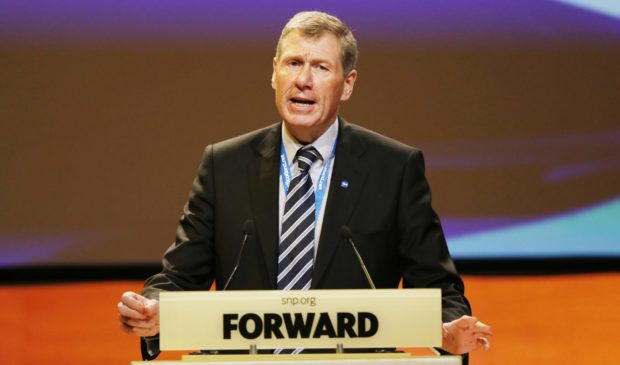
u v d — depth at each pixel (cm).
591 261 1543
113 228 1512
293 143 726
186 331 547
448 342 586
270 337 547
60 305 1454
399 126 1507
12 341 1325
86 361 1271
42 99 1493
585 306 1444
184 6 1486
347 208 698
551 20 1512
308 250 684
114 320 1409
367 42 1495
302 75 688
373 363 511
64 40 1487
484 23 1506
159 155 1502
